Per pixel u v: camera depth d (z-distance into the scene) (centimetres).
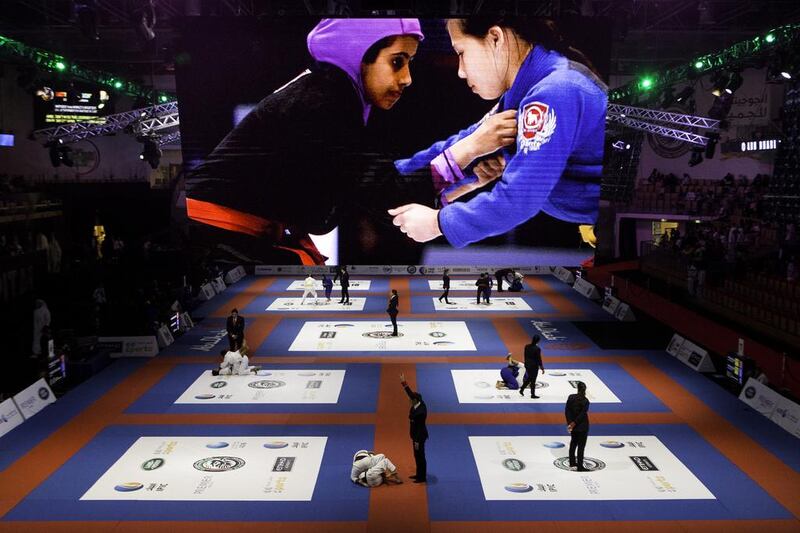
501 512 1309
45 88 3350
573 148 3288
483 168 3338
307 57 3250
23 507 1332
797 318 2389
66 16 3522
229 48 3244
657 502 1352
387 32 3216
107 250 4416
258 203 3409
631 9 2988
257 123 3322
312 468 1507
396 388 2077
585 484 1429
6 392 1955
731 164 4803
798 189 3725
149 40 2633
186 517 1291
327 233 3441
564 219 3369
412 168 3362
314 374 2227
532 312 3209
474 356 2444
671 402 1959
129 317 2848
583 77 3200
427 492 1392
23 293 3319
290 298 3550
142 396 2009
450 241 3431
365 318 3067
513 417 1827
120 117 3947
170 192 4947
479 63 3228
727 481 1448
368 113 3309
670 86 3997
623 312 3052
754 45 3062
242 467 1512
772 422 1800
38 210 4112
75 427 1766
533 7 3825
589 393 2038
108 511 1314
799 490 1408
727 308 2892
